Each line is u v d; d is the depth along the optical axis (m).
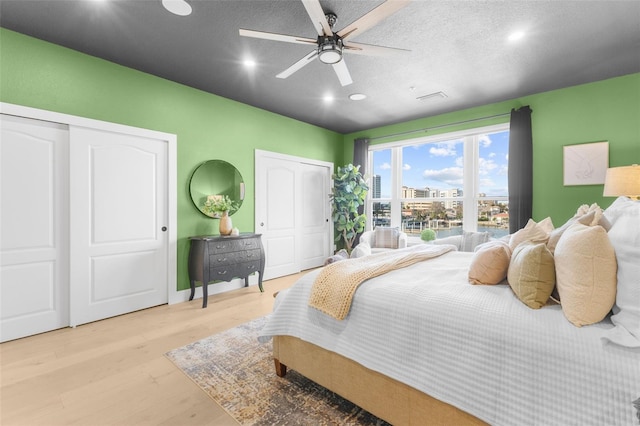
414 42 2.55
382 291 1.47
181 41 2.56
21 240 2.47
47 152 2.60
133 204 3.10
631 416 0.83
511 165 3.79
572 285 1.06
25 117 2.47
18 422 1.49
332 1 2.04
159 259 3.30
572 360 0.94
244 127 4.11
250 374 1.92
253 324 2.77
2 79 2.36
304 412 1.56
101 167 2.89
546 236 1.60
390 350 1.34
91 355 2.17
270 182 4.49
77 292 2.74
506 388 1.04
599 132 3.29
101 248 2.89
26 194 2.50
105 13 2.18
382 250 4.35
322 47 2.07
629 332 0.92
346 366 1.51
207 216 3.70
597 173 3.29
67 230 2.71
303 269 5.07
